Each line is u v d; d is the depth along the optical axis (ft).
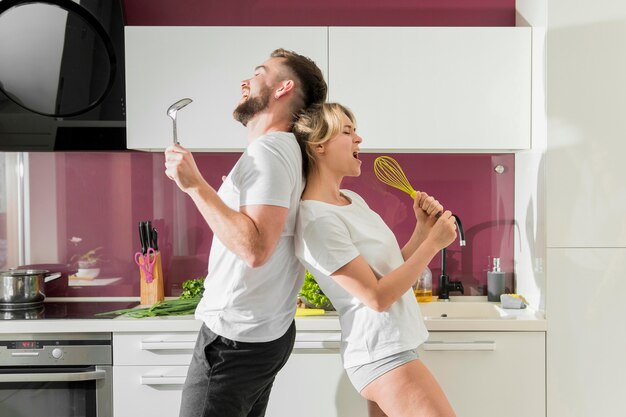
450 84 9.12
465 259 10.45
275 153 6.26
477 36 9.10
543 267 8.75
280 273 6.66
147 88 9.17
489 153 10.34
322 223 6.54
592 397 8.66
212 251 6.75
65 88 9.24
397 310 6.81
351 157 6.96
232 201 6.46
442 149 9.29
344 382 8.53
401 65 9.11
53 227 10.46
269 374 6.89
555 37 8.57
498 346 8.57
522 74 9.14
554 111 8.61
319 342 8.45
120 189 10.44
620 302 8.67
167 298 10.34
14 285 9.53
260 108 6.88
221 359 6.61
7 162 10.39
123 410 8.55
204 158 10.35
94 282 10.48
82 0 9.02
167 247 10.46
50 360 8.50
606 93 8.60
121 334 8.52
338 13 10.33
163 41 9.12
